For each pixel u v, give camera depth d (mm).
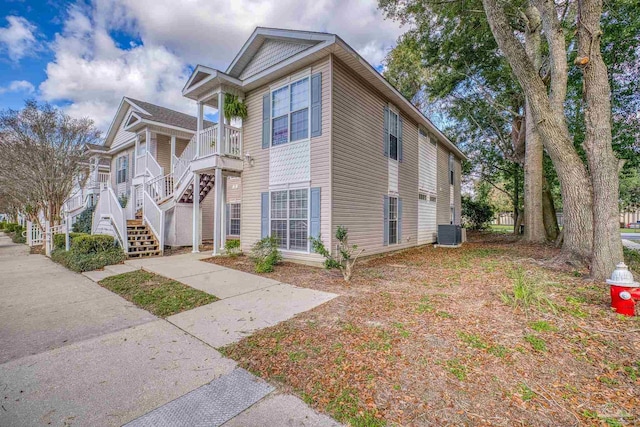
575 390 2418
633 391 2385
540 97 6391
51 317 4305
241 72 9688
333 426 2088
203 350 3256
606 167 5395
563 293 4695
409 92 23875
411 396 2385
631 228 23875
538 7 7516
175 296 5168
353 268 7535
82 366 2930
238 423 2129
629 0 9203
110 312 4504
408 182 11727
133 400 2393
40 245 13562
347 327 3709
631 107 11789
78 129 12945
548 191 13930
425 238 13492
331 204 7320
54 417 2188
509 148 17094
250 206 9227
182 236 11523
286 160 8266
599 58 5566
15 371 2834
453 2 10828
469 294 4938
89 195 14789
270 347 3264
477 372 2689
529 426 2041
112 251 8625
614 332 3324
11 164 11773
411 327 3658
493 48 13391
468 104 16469
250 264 7883
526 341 3209
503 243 13453
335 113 7512
